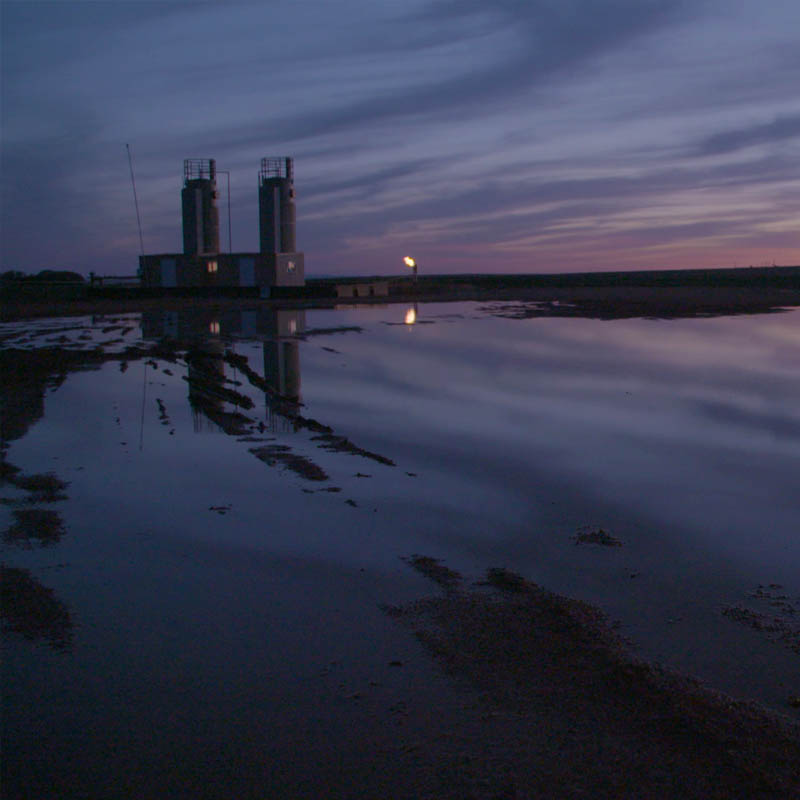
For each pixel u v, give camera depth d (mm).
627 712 4590
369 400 15469
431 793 3941
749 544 7543
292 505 8664
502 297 60562
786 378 17859
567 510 8555
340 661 5242
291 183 58062
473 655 5285
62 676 5078
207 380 18203
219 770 4148
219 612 6008
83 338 29234
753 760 4141
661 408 14500
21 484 9453
